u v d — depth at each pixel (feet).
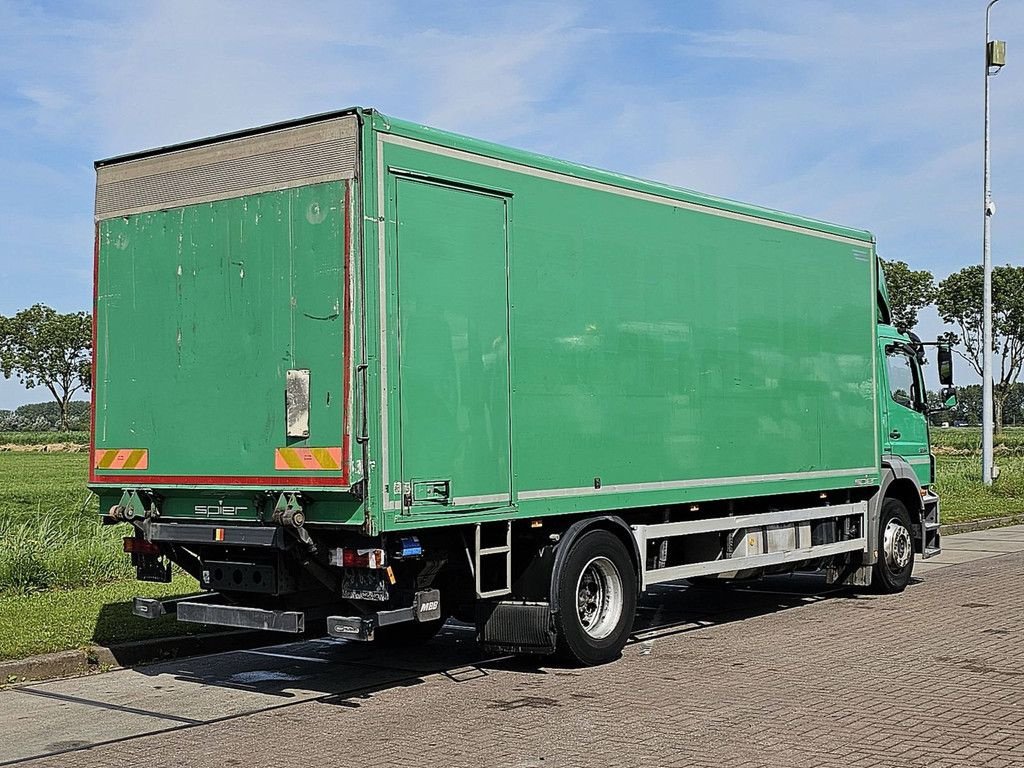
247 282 28.40
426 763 22.25
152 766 22.65
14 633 34.45
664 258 35.27
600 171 33.09
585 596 32.27
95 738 25.03
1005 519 79.66
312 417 26.96
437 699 28.17
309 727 25.61
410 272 27.50
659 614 41.34
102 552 46.39
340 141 27.02
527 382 30.40
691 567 36.83
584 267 32.37
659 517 36.35
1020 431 304.91
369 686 30.04
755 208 39.22
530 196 30.81
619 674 30.71
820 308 42.34
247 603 30.68
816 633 36.70
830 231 43.09
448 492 28.02
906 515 47.16
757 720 25.02
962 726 24.21
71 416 483.51
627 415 33.58
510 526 30.17
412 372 27.35
